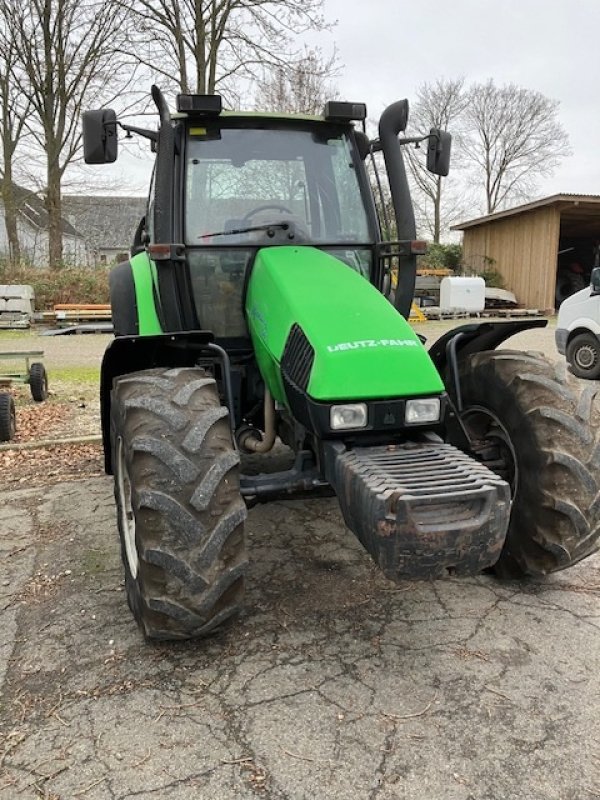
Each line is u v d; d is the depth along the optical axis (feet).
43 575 11.31
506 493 7.70
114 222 142.20
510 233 75.61
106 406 11.87
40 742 7.37
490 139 146.61
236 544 8.15
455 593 10.49
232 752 7.18
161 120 10.87
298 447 9.69
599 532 9.73
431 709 7.82
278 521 13.51
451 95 138.10
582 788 6.66
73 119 76.79
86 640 9.30
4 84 74.74
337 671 8.54
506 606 10.09
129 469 8.26
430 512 7.54
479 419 11.54
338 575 11.16
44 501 14.87
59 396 26.45
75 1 71.31
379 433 8.68
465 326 11.18
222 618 8.31
